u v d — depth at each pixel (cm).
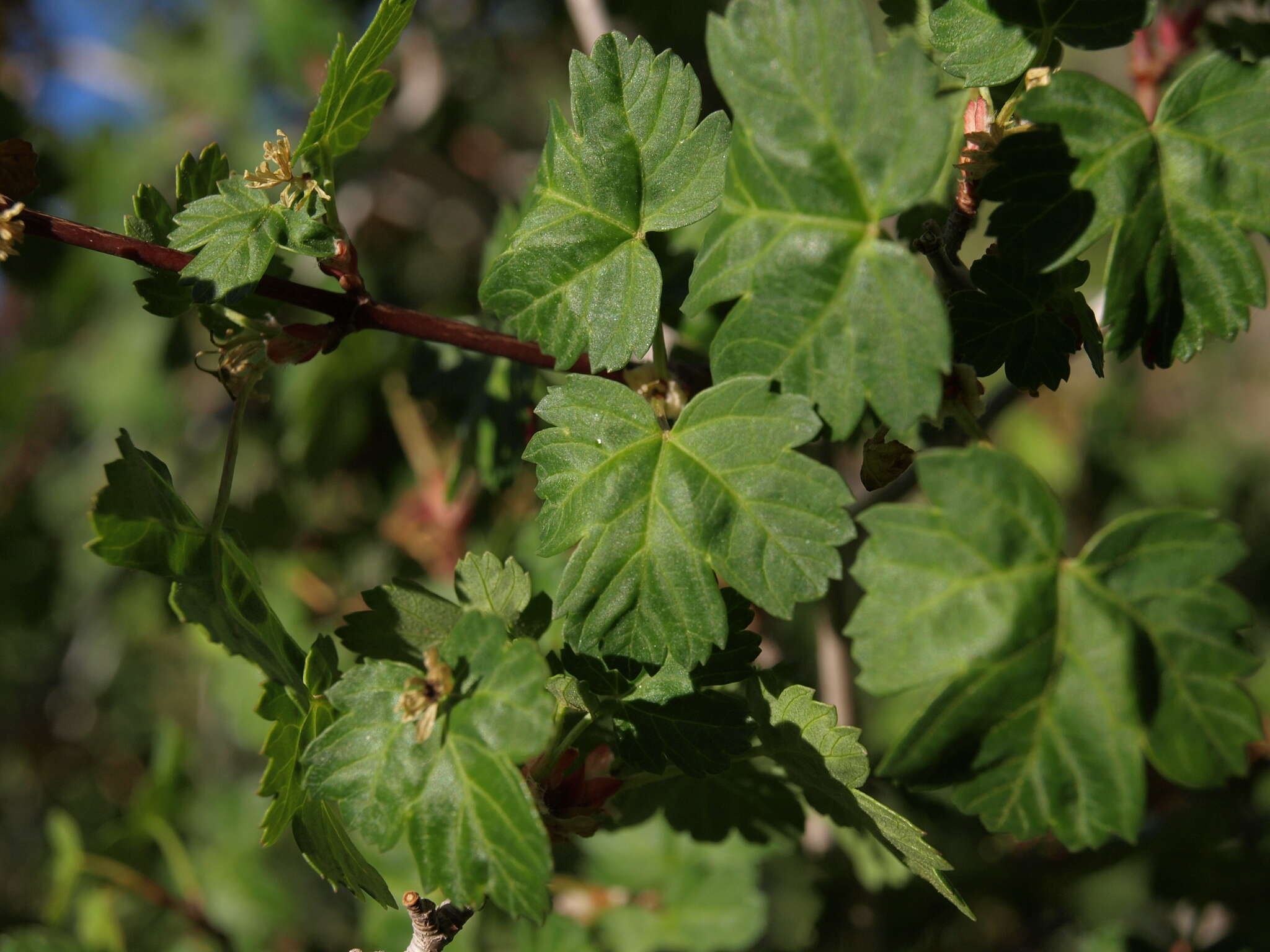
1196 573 27
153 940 51
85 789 80
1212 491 72
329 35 64
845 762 29
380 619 31
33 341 74
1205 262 28
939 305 27
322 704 30
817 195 28
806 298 28
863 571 27
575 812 30
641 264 30
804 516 28
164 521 29
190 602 29
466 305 50
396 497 55
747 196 28
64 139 68
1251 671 27
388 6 30
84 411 70
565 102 87
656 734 30
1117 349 28
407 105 72
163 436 69
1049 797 27
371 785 28
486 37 80
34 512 77
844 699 39
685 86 30
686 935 41
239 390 31
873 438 30
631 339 30
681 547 29
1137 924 56
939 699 27
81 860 45
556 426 29
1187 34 39
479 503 49
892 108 27
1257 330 92
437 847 28
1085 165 28
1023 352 30
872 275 28
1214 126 28
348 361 50
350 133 32
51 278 66
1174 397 84
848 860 41
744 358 28
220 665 48
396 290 59
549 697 28
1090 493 67
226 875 52
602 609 29
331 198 31
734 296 28
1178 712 27
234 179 31
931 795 39
